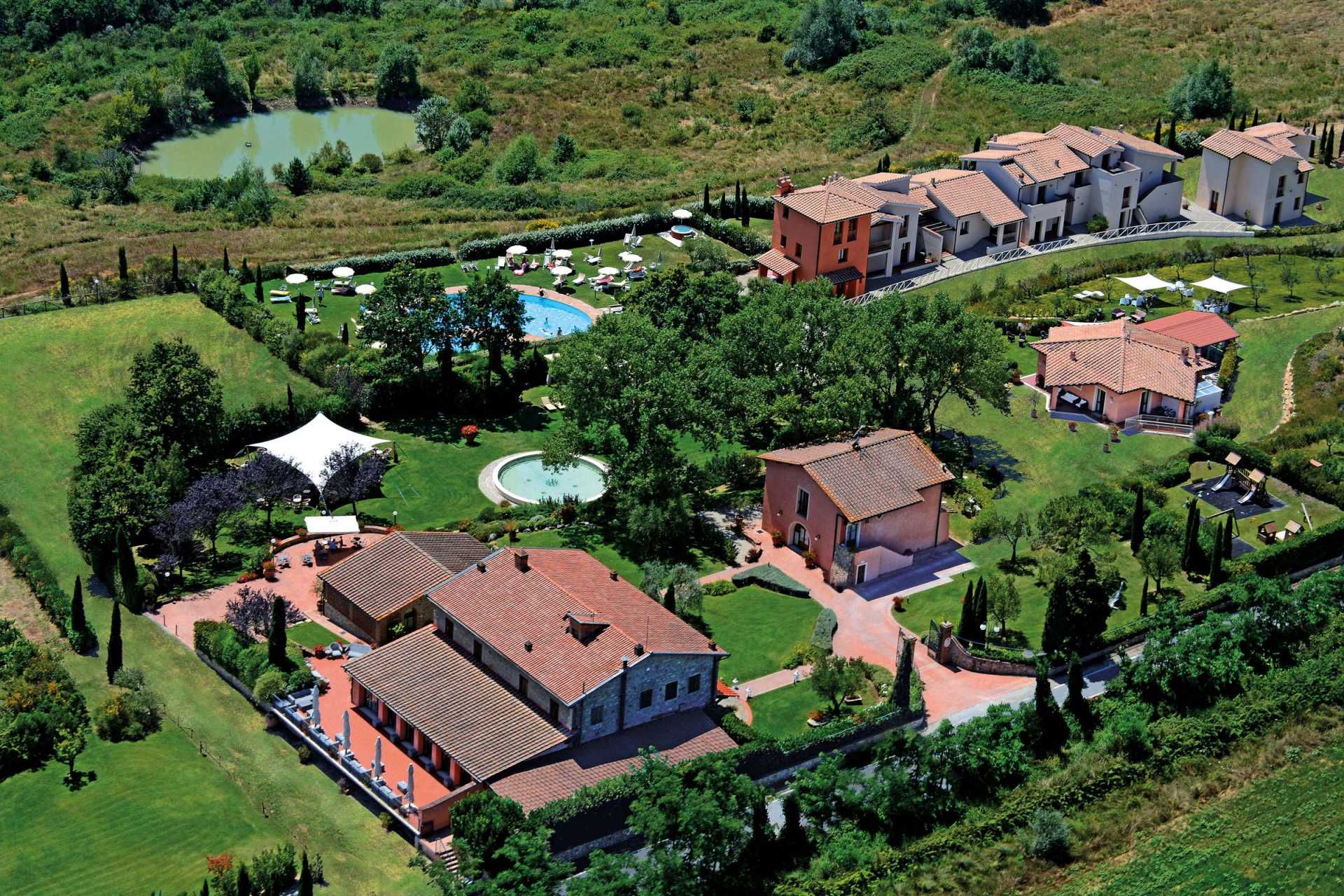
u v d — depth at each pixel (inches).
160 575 4210.1
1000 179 6540.4
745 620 4067.4
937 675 3875.5
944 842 3267.7
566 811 3142.2
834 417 4655.5
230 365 5393.7
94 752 3491.6
